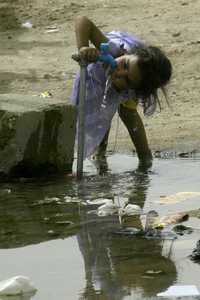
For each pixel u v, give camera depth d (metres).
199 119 13.12
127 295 5.77
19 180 10.01
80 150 10.10
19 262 6.70
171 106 13.94
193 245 6.95
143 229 7.54
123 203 8.68
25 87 15.76
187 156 11.24
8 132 9.83
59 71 16.78
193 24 19.67
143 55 10.15
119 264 6.51
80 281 6.13
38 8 22.73
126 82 10.32
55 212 8.38
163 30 19.41
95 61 10.04
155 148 11.68
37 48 19.11
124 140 12.20
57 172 10.30
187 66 16.25
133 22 20.59
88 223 7.88
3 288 5.93
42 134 10.00
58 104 10.20
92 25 10.29
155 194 9.06
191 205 8.48
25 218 8.16
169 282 6.01
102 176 10.13
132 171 10.38
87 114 10.61
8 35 20.67
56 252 6.94
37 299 5.81
